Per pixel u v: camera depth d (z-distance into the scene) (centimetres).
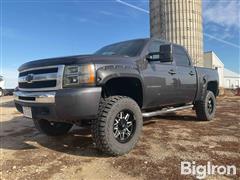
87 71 409
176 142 512
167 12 1736
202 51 1800
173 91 596
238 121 739
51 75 426
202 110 730
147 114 529
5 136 603
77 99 397
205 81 732
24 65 484
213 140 526
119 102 437
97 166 398
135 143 461
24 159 438
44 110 430
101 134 418
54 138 569
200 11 1789
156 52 525
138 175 362
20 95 473
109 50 579
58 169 392
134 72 476
